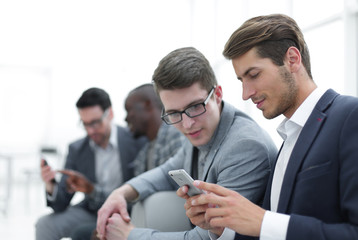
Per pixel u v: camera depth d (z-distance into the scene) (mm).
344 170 826
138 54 6973
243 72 988
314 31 3133
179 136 1827
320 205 864
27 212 4750
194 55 1216
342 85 2797
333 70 2904
